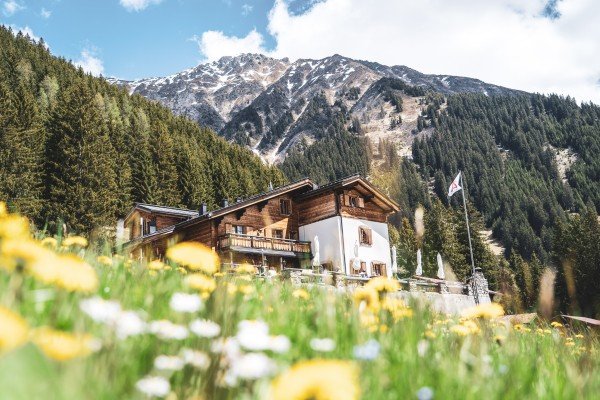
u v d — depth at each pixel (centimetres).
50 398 114
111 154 6084
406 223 6844
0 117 4700
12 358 115
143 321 214
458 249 7294
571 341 427
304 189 3766
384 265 3762
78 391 120
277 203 3647
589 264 5519
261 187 10312
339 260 3462
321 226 3619
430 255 3647
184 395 152
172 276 319
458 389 190
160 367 164
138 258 412
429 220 6919
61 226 366
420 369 204
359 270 3553
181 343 199
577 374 231
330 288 400
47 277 167
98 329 175
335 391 103
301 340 235
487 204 18150
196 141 11162
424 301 349
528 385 212
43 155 5247
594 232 6612
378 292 296
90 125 5422
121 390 149
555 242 7550
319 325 253
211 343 187
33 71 9538
